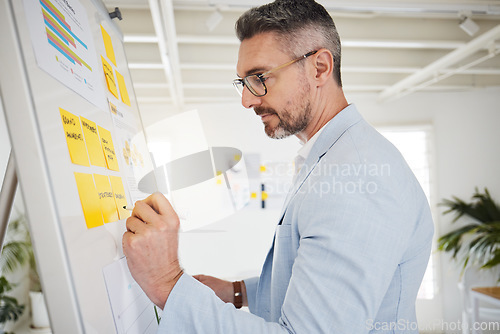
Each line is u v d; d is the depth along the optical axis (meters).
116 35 0.95
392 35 3.25
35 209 0.41
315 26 0.79
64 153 0.49
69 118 0.53
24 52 0.43
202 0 2.51
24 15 0.46
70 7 0.64
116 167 0.70
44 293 0.42
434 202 4.95
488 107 5.11
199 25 3.02
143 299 0.71
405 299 0.73
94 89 0.67
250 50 0.79
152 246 0.60
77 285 0.45
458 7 2.55
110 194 0.63
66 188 0.47
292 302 0.60
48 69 0.49
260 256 4.18
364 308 0.57
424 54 3.91
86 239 0.50
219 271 4.09
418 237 0.73
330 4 2.42
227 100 4.45
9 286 3.88
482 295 2.75
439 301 4.85
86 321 0.45
